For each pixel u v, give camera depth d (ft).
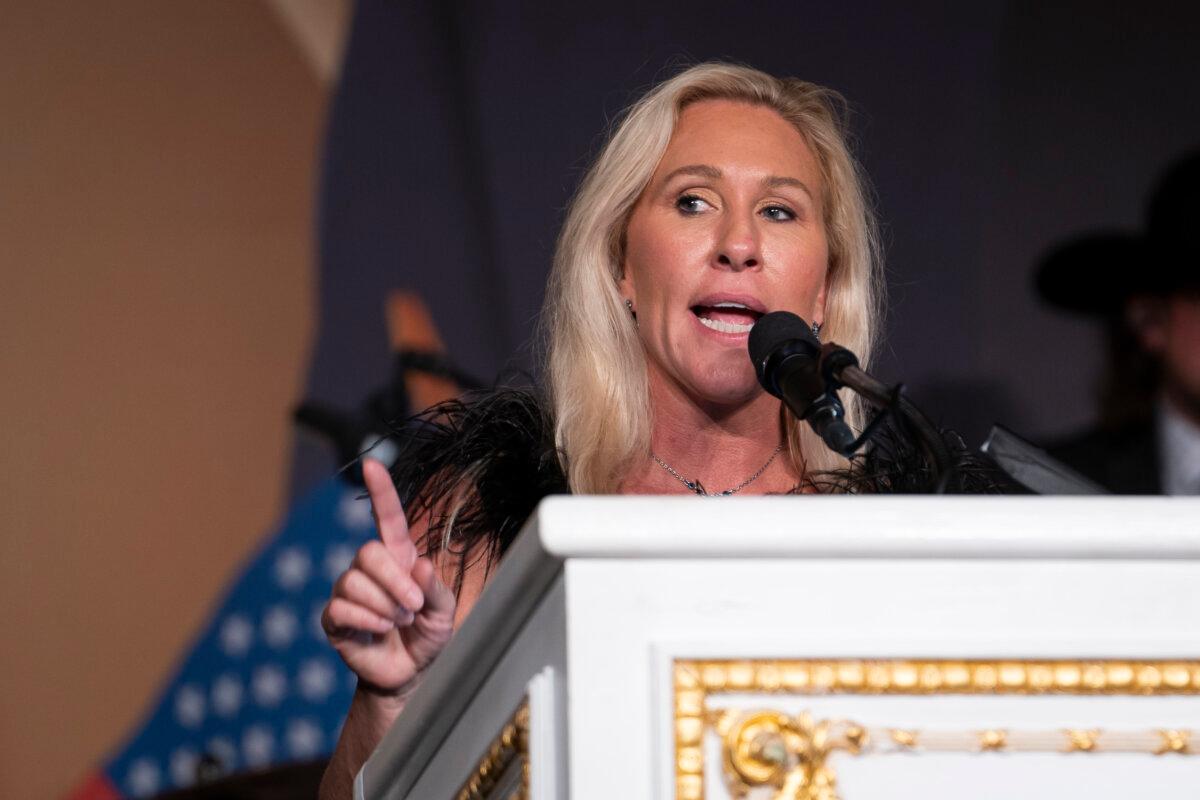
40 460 38.06
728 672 9.09
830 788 9.07
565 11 40.83
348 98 40.42
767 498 9.22
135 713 36.60
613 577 9.11
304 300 39.63
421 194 40.29
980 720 9.23
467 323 39.96
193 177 39.65
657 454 19.56
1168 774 9.26
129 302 39.01
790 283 19.07
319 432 37.65
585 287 19.79
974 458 18.62
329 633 13.87
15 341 38.45
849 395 20.26
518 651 10.02
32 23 39.50
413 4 40.75
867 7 40.93
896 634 9.18
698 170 19.34
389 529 13.24
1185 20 40.19
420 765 12.13
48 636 37.17
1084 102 40.19
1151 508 9.25
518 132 40.50
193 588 37.63
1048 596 9.28
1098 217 39.70
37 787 36.27
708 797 9.02
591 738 8.95
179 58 39.96
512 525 18.33
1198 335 37.91
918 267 39.96
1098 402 38.63
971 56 40.65
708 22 40.96
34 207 38.96
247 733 35.81
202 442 38.60
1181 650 9.22
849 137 21.35
